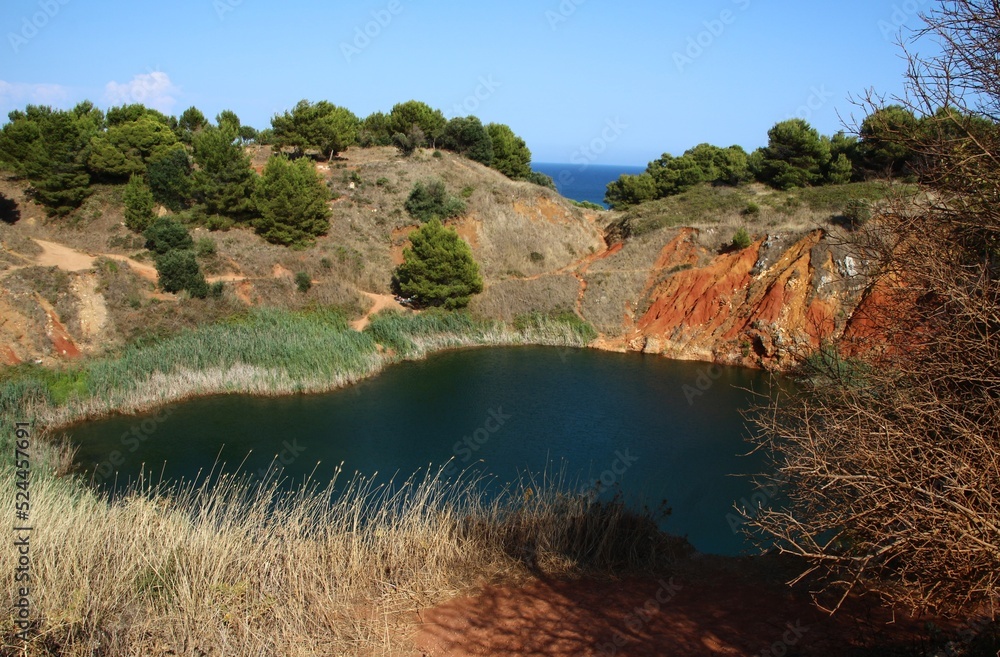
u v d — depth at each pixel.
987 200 5.73
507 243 40.50
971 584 5.12
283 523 9.83
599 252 42.22
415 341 30.81
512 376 27.39
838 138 41.66
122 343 25.59
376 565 8.80
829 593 8.05
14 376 21.94
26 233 32.47
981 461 5.17
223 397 23.33
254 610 7.29
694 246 36.44
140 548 7.98
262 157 47.91
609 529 9.86
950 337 5.60
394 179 44.62
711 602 8.27
